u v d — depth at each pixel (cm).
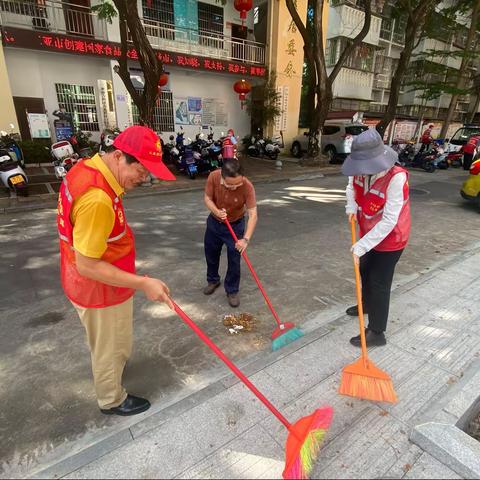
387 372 235
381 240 230
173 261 430
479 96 2397
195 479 165
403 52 1234
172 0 1255
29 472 172
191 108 1382
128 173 158
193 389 226
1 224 573
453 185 989
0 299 337
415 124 1898
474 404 209
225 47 1421
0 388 226
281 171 1147
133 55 1105
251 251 466
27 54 1038
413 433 185
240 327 294
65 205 156
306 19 1470
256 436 187
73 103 1137
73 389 226
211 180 299
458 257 435
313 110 1259
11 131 982
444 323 290
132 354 259
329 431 192
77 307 176
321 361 245
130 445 180
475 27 1773
